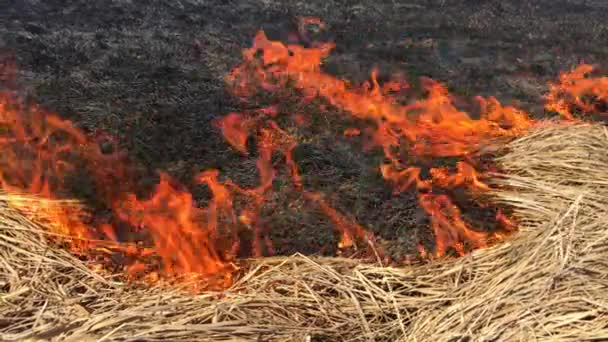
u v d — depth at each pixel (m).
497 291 3.09
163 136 4.87
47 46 6.38
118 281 3.35
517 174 4.40
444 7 8.25
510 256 3.38
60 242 3.57
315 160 4.64
